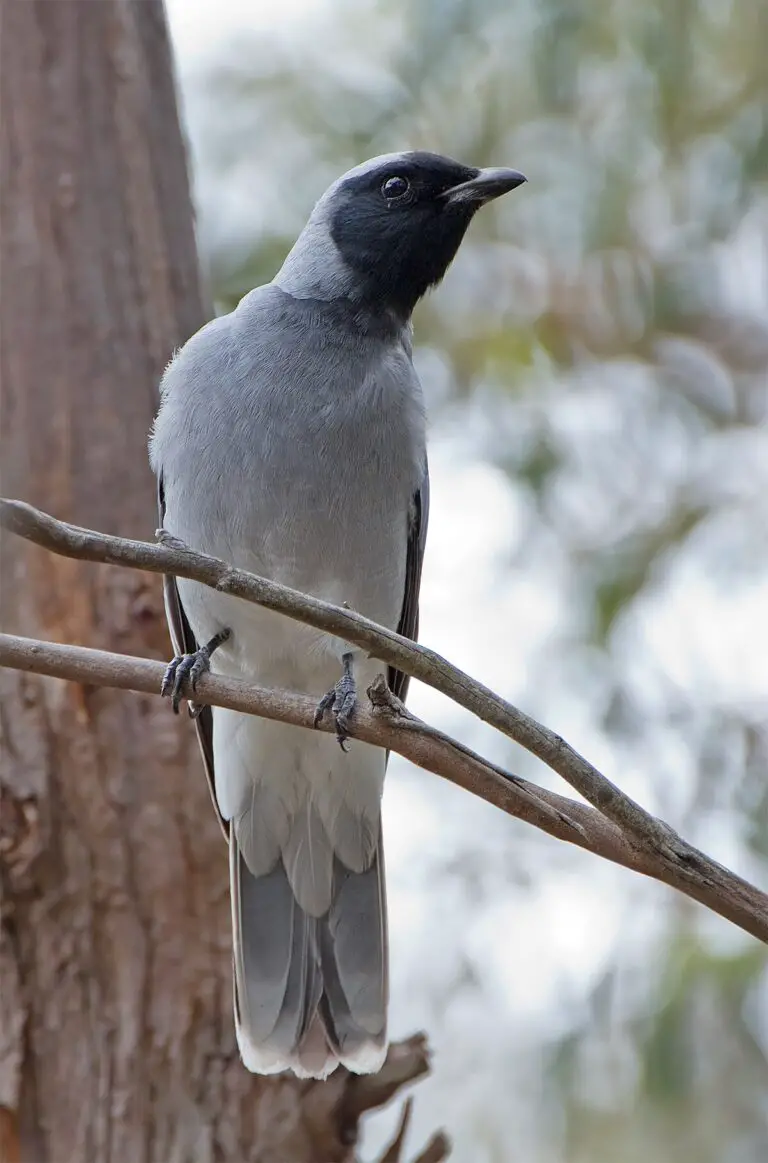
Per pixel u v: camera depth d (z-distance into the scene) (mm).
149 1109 9273
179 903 9594
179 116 10797
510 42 13641
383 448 8875
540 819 6668
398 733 6824
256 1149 9242
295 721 7285
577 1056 12227
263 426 8711
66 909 9461
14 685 9578
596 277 14750
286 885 9445
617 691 12789
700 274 14648
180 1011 9438
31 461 10062
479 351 14086
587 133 14000
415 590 9625
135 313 10352
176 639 9469
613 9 13633
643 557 13305
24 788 9453
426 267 9531
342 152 13781
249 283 13523
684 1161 12008
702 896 6383
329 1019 9172
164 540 6387
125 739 9664
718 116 13914
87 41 10547
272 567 8891
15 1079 9211
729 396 14609
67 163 10406
